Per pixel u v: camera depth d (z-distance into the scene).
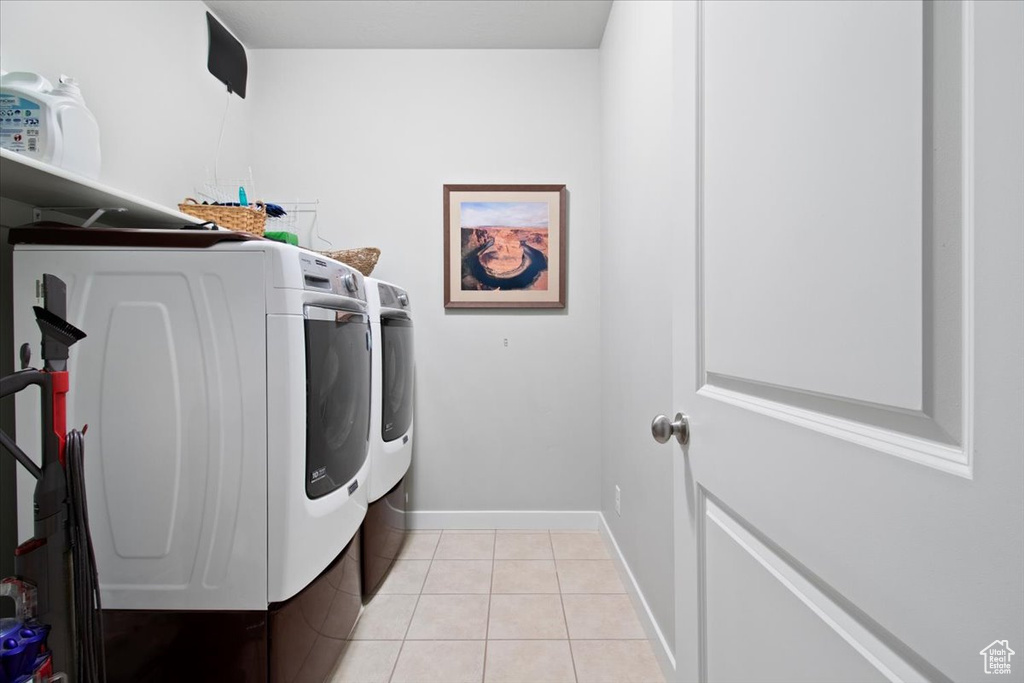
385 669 1.37
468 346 2.42
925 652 0.34
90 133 1.18
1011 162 0.29
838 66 0.44
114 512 1.05
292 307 1.08
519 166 2.41
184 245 1.06
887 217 0.38
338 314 1.31
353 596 1.47
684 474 0.82
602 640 1.51
